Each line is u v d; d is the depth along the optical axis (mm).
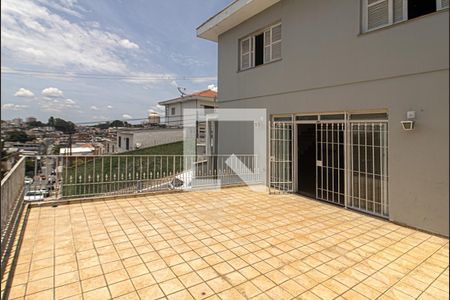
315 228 4324
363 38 5004
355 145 5332
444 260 3262
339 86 5461
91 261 3133
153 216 4820
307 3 6121
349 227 4383
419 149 4227
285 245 3656
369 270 3014
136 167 10820
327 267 3068
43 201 5367
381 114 4844
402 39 4410
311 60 6047
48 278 2758
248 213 5078
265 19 7395
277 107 7039
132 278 2791
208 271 2951
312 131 6301
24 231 4020
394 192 4574
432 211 4078
